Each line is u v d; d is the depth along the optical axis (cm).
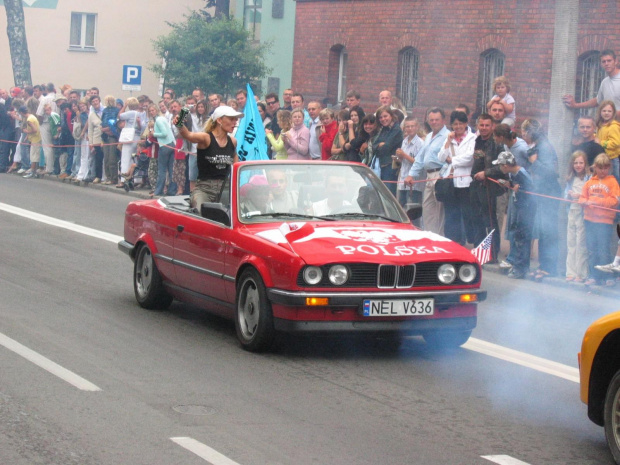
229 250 1022
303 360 957
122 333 1043
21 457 648
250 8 4191
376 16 3200
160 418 746
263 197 1062
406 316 946
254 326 984
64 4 4859
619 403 671
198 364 922
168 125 2406
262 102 2273
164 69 3703
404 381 891
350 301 930
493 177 1580
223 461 655
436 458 679
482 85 2877
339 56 3416
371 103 3231
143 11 4984
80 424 722
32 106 3073
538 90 2695
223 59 3656
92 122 2805
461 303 970
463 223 1730
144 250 1208
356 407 801
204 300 1087
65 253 1595
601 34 2512
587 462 682
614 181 1462
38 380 836
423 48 3036
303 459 666
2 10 4769
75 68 4919
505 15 2777
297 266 928
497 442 721
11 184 2817
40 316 1107
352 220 1058
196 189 1188
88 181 2841
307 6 3462
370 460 670
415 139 1805
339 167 1110
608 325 683
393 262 944
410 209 1102
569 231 1505
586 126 1564
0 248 1617
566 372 950
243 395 823
